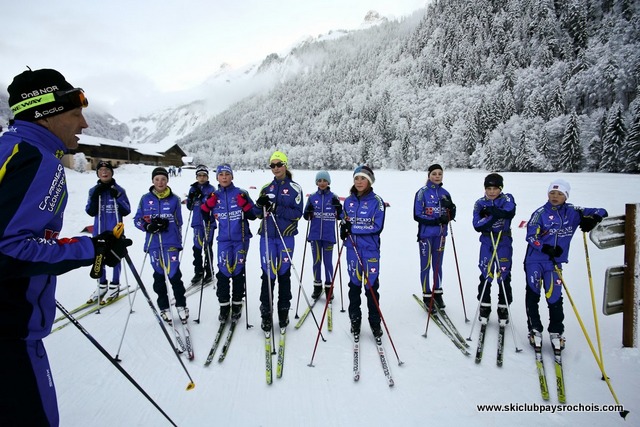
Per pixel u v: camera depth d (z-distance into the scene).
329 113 141.88
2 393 1.30
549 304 3.41
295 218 3.96
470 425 2.46
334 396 2.78
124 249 1.68
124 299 4.80
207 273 5.58
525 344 3.57
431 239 4.41
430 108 98.88
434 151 73.19
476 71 105.12
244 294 4.28
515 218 10.42
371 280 3.60
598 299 4.62
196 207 5.57
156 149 68.12
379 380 2.99
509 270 3.84
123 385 2.90
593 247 7.40
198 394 2.80
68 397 2.73
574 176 30.64
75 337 3.70
